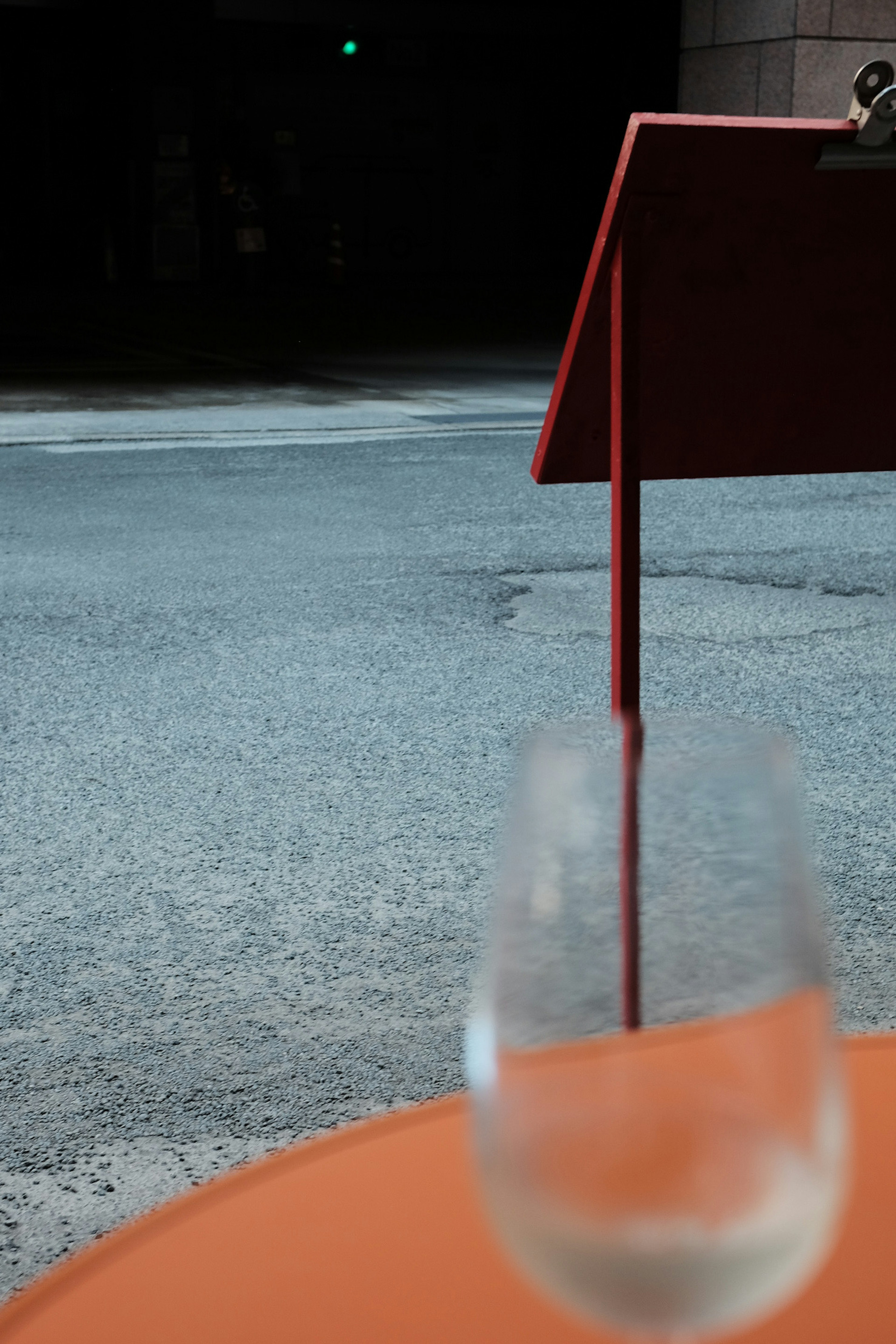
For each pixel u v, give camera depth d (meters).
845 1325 0.67
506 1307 0.68
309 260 31.72
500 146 33.94
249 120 31.83
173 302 23.22
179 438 10.05
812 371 2.21
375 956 2.98
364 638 5.34
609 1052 0.45
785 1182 0.42
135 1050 2.63
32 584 6.07
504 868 0.48
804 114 12.65
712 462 2.22
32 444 9.72
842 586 6.17
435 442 10.00
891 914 3.17
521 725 4.41
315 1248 0.73
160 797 3.81
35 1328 0.67
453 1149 0.81
